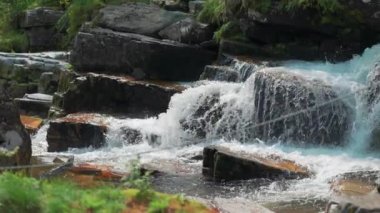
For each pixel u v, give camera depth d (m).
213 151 17.67
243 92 21.02
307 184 16.41
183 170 18.09
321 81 20.09
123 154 20.31
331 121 19.52
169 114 21.77
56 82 28.53
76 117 22.69
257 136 20.33
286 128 19.91
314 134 19.62
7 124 16.12
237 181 17.06
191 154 19.55
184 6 30.66
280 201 15.30
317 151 19.09
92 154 20.64
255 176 17.09
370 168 17.19
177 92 23.23
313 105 19.64
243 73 22.80
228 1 24.98
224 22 25.56
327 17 22.92
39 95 27.38
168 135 21.31
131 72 25.23
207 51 25.48
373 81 19.48
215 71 23.70
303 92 19.78
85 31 26.00
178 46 25.12
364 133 19.17
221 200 14.11
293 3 23.12
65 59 31.23
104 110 24.14
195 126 21.38
